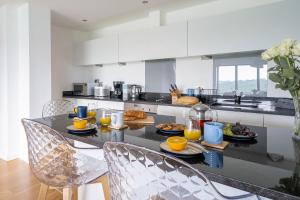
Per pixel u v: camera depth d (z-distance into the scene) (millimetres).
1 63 3031
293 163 833
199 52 2799
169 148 946
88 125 1423
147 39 3297
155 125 1533
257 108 2441
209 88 3113
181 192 659
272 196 615
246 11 2459
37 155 1230
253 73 2764
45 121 1644
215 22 2666
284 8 2252
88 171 1285
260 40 2387
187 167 625
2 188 2230
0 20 3020
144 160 683
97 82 4539
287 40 978
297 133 1132
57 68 4180
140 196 727
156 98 3639
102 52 3930
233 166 801
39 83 3076
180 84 3395
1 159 3094
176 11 3352
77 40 4531
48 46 3166
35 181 2391
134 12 3396
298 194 587
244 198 827
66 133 1281
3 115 3074
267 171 751
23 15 3008
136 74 3943
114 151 755
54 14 3467
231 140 1172
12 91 3064
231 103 2844
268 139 1199
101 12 3385
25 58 3016
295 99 1086
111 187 854
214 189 646
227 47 2592
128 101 3371
